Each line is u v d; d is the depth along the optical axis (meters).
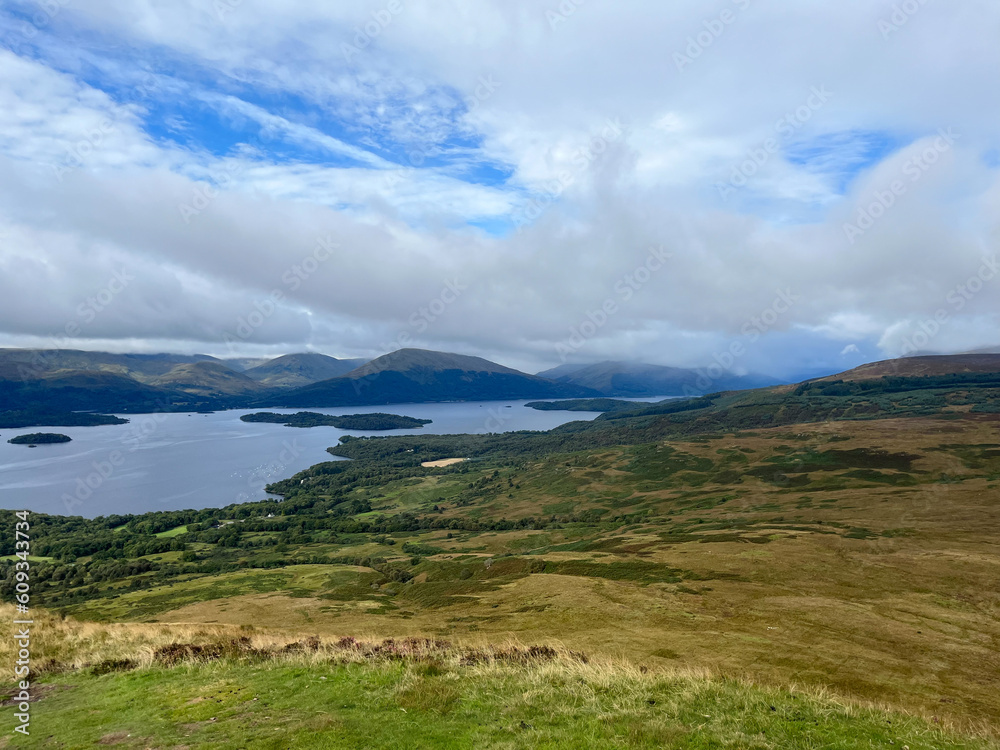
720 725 13.13
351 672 17.12
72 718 14.09
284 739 12.27
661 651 28.77
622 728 12.75
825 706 15.11
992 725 18.66
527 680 16.39
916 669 26.27
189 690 15.88
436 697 14.62
